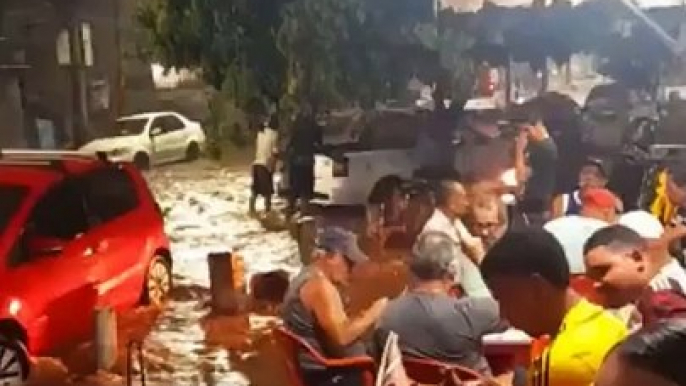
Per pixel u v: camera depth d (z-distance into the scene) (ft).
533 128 39.22
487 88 60.34
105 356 33.91
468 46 47.70
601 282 13.80
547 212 34.37
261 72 43.24
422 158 49.80
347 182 55.83
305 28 41.73
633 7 49.29
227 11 42.91
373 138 57.57
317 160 56.80
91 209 37.58
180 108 96.99
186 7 43.14
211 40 43.19
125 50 94.58
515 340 19.12
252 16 42.91
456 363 18.58
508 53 51.52
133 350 35.78
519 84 70.69
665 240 18.12
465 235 25.07
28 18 88.38
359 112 58.23
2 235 33.50
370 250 38.75
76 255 35.68
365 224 44.14
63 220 35.81
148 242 41.06
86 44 90.48
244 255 52.37
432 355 18.62
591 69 75.10
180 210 67.82
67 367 34.04
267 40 43.01
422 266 19.30
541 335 12.37
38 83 88.79
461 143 45.03
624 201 35.78
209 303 42.50
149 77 96.32
